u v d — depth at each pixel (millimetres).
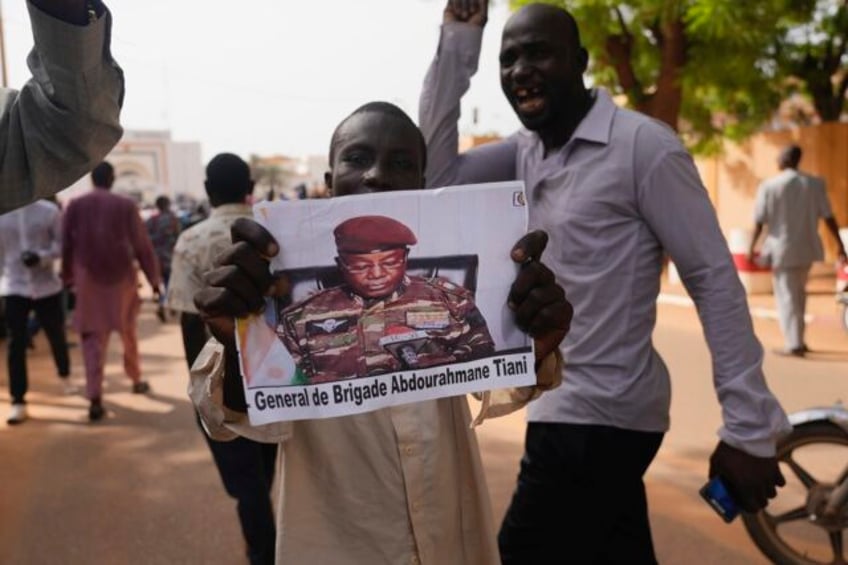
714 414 5309
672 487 4086
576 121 2305
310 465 1565
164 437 5262
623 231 2191
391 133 1487
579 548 2232
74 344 8891
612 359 2176
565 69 2246
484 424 5270
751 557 3326
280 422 1502
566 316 1402
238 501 3203
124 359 6426
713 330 2086
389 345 1385
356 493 1548
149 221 11703
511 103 2338
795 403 5602
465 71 2699
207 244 3289
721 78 11797
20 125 1247
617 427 2164
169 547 3580
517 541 2283
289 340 1354
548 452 2209
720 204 15617
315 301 1356
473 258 1398
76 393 6516
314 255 1352
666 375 2281
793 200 6914
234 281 1280
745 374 2049
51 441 5203
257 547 3191
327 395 1367
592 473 2182
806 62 13828
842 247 6812
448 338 1399
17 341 5641
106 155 1295
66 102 1190
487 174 2645
